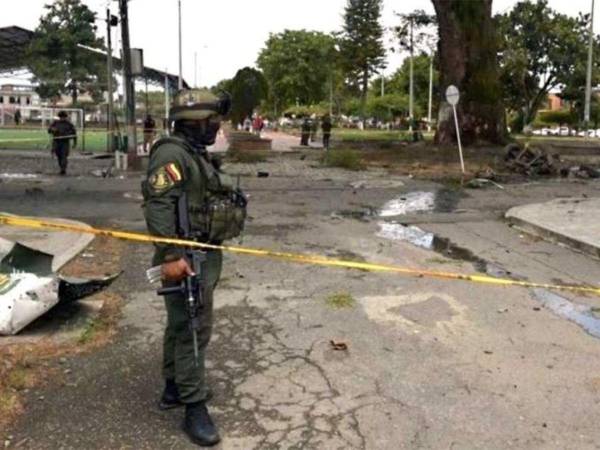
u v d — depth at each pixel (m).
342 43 83.81
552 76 65.12
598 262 8.04
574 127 68.94
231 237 3.62
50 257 5.38
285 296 6.29
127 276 6.88
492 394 4.22
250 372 4.49
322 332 5.30
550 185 16.47
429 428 3.76
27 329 5.09
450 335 5.29
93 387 4.20
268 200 13.42
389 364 4.67
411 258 8.10
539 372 4.59
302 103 86.38
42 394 4.08
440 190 15.32
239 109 36.75
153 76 42.66
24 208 11.95
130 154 19.73
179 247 3.34
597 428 3.81
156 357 4.71
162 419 3.80
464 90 25.55
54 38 59.31
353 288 6.59
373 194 14.53
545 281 7.06
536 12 62.84
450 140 26.02
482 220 11.14
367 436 3.66
